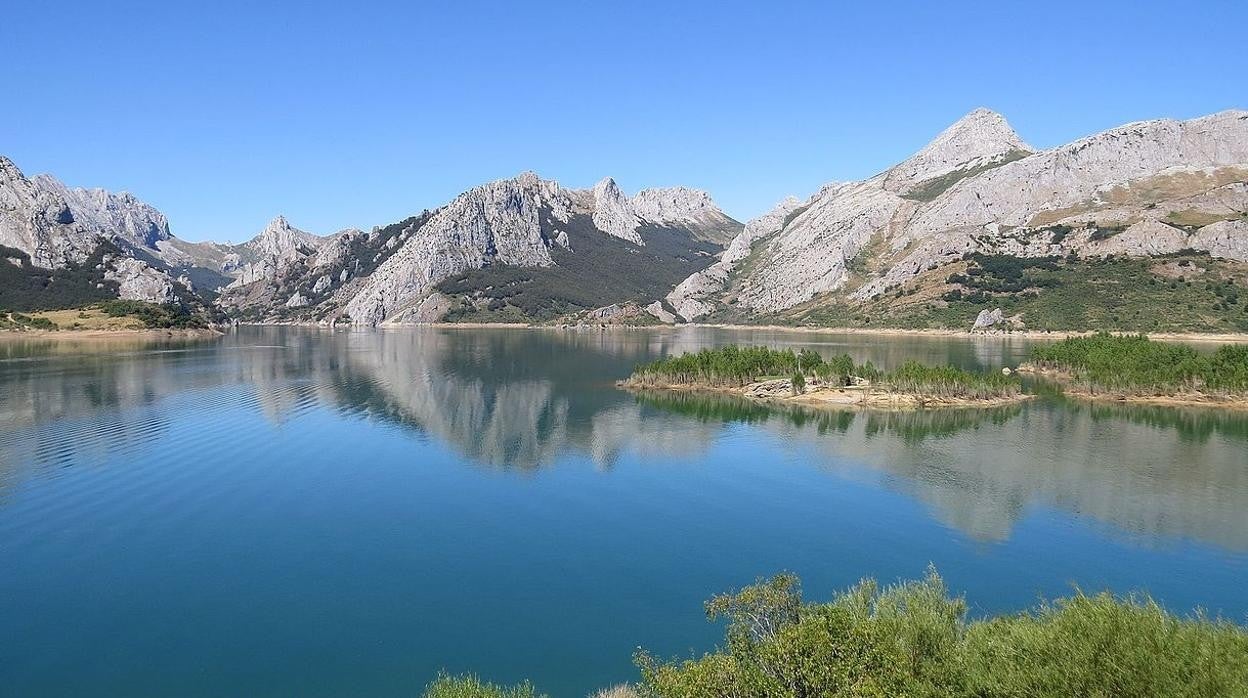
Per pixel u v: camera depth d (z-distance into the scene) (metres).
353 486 73.88
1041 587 50.62
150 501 66.44
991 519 64.38
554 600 48.12
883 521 64.06
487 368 187.12
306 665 39.56
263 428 99.75
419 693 37.06
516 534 60.59
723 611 33.16
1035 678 24.47
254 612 45.56
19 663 39.12
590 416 116.12
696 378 146.75
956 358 199.50
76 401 116.06
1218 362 132.50
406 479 77.00
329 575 51.47
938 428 104.75
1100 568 53.78
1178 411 117.56
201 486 71.69
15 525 59.28
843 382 136.75
